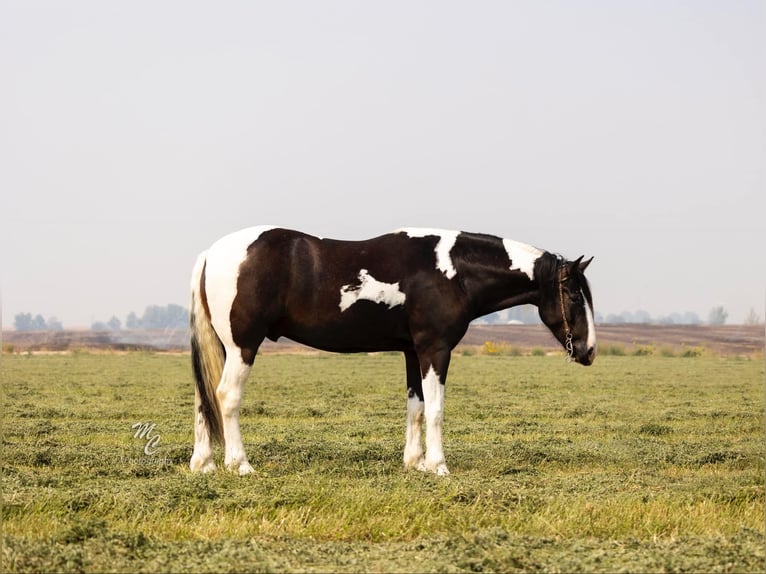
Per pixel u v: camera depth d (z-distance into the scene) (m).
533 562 6.87
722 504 9.19
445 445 13.34
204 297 10.74
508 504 8.88
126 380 29.06
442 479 9.83
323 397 22.61
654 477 10.77
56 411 17.94
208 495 9.02
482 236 11.13
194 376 10.81
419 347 10.82
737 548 7.28
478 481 9.80
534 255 11.15
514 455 12.51
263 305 10.54
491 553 7.08
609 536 8.08
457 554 7.03
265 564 6.69
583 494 9.45
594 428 16.28
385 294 10.66
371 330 10.82
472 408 19.88
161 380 29.31
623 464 12.14
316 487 9.28
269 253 10.57
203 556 7.00
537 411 19.45
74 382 27.69
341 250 10.76
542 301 11.24
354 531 8.08
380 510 8.58
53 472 10.70
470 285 10.93
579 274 11.16
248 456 11.95
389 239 10.91
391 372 35.06
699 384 29.25
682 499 9.23
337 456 12.11
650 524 8.30
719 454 12.59
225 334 10.62
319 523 8.16
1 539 7.16
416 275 10.73
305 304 10.63
